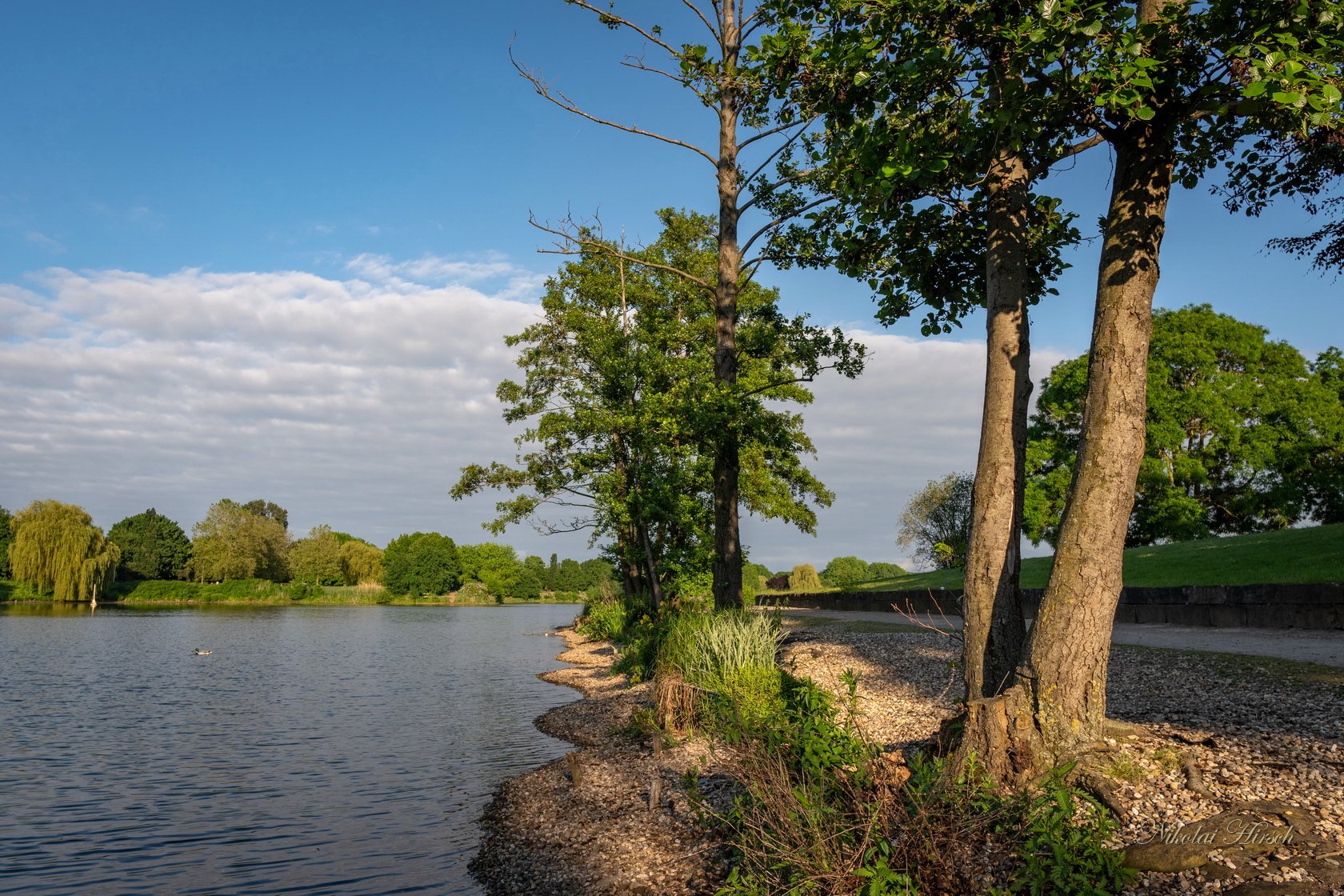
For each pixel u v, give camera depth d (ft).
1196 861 18.67
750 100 44.27
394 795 41.91
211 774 47.24
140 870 31.19
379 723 63.93
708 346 110.22
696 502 92.84
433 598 411.75
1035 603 72.18
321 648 139.95
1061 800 20.18
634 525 107.14
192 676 97.60
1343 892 16.80
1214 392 129.39
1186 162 32.09
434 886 29.04
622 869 27.89
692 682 47.24
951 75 28.73
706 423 64.85
